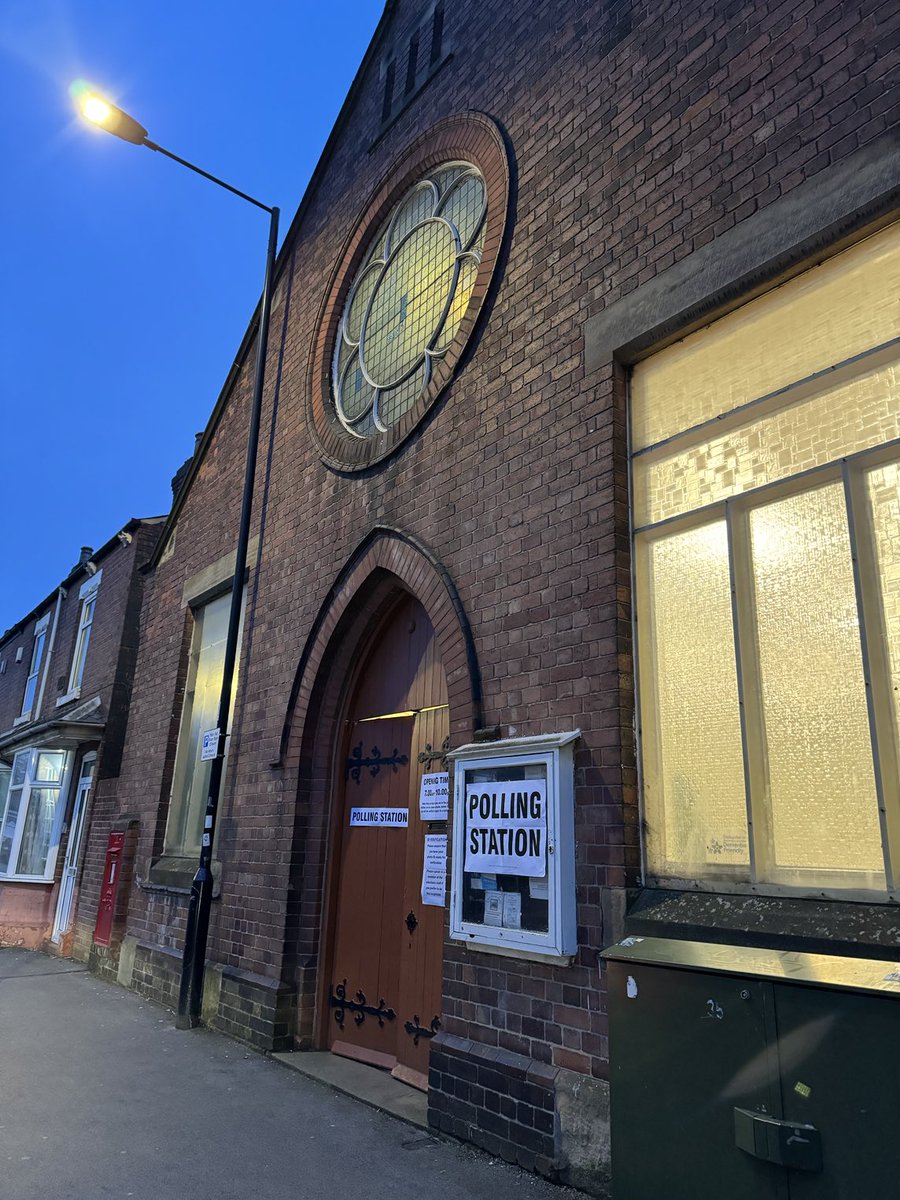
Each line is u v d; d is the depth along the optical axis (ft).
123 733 41.29
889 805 11.69
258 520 30.12
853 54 13.99
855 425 13.34
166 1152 14.78
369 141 29.68
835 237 13.74
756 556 14.25
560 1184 13.64
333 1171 14.19
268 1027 21.76
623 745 14.73
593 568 16.06
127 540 45.70
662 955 10.56
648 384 16.80
